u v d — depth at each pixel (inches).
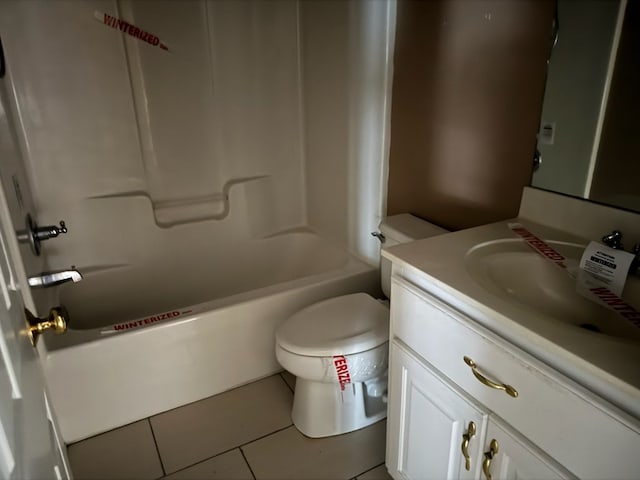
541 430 33.8
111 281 88.0
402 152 73.3
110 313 89.0
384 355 60.5
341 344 58.4
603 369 28.1
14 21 72.4
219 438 66.4
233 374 74.7
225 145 94.9
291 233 102.5
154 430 67.9
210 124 92.5
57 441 37.1
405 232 65.6
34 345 32.4
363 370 59.8
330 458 62.9
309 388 64.9
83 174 83.5
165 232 91.3
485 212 60.3
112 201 85.4
